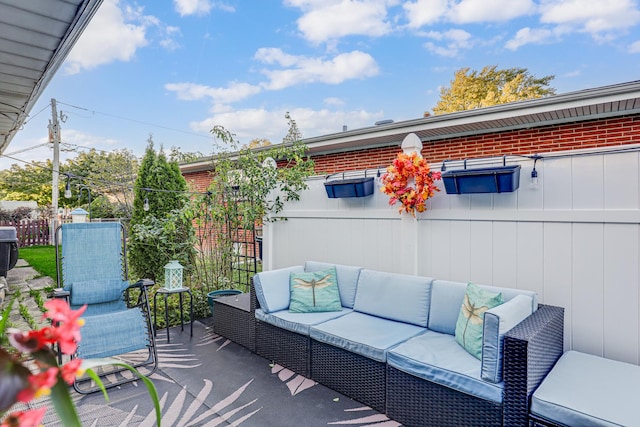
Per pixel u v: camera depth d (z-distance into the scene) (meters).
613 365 2.18
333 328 2.89
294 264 4.60
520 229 2.89
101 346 2.84
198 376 3.07
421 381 2.25
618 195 2.50
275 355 3.31
